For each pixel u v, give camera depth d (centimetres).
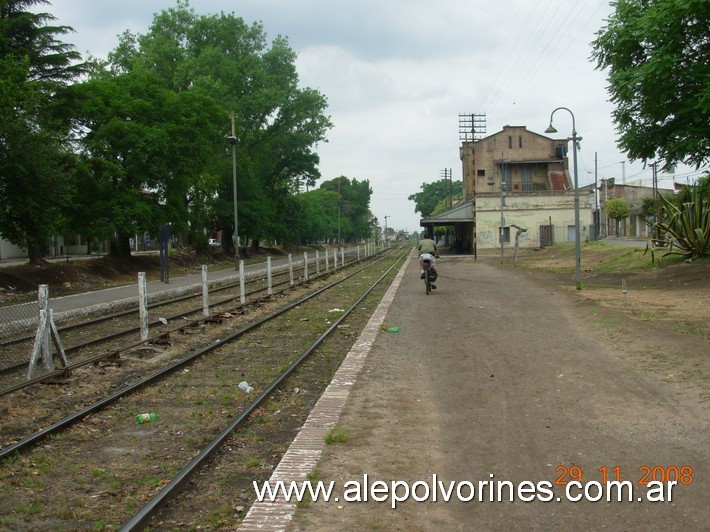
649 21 1917
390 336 1234
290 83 5650
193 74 4572
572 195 5694
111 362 1045
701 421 614
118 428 691
